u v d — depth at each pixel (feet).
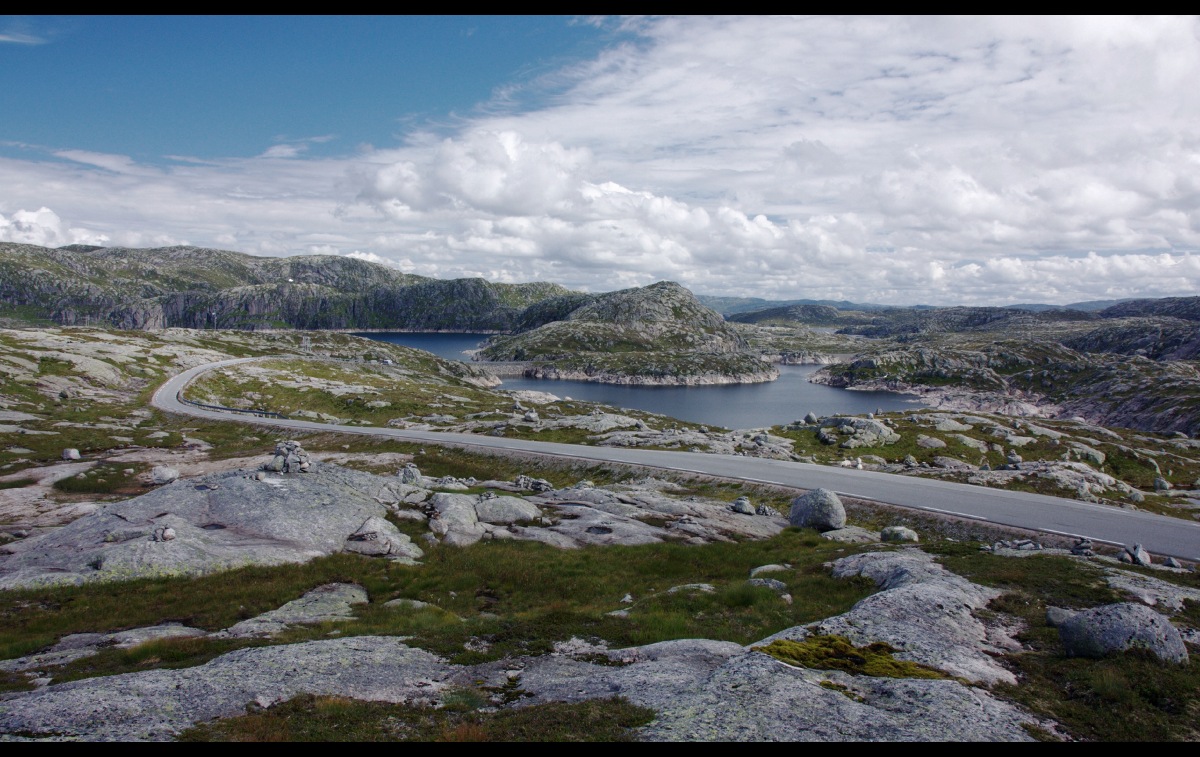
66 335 495.82
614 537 118.52
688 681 46.78
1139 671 49.78
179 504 115.24
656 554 109.40
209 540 101.96
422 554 107.96
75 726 38.99
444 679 51.55
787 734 37.17
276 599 83.71
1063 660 53.62
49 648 66.13
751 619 70.54
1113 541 115.96
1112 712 44.60
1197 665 52.39
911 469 231.91
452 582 94.38
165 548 95.40
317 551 103.60
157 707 42.73
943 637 57.98
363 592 89.15
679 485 180.45
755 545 116.16
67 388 357.00
